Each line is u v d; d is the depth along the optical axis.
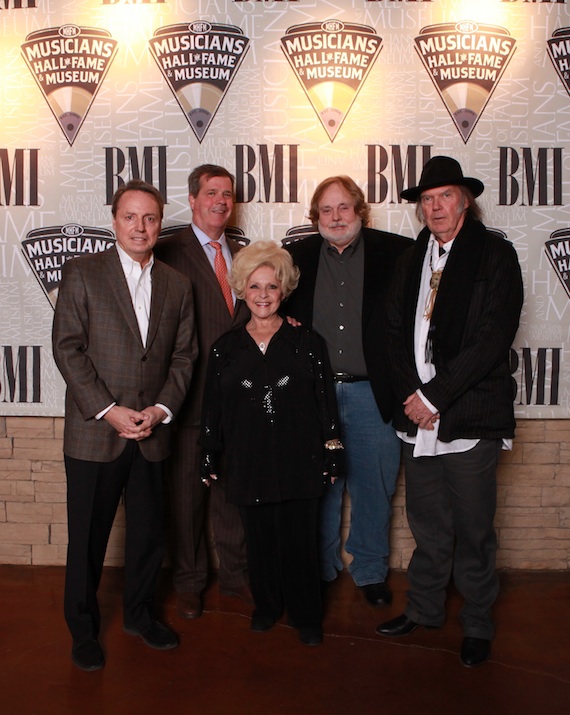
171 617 2.82
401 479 3.28
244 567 3.00
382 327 2.77
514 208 3.13
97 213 3.17
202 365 2.85
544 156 3.11
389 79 3.08
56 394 3.24
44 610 2.86
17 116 3.14
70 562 2.43
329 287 2.84
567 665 2.48
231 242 3.02
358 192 2.76
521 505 3.28
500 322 2.36
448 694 2.30
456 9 3.04
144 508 2.52
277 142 3.12
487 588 2.54
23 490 3.30
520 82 3.08
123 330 2.41
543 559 3.30
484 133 3.10
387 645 2.61
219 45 3.07
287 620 2.78
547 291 3.16
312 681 2.37
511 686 2.35
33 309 3.21
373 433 2.90
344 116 3.10
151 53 3.08
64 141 3.14
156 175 3.14
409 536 3.31
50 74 3.11
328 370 2.63
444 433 2.40
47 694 2.28
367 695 2.29
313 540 2.62
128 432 2.38
